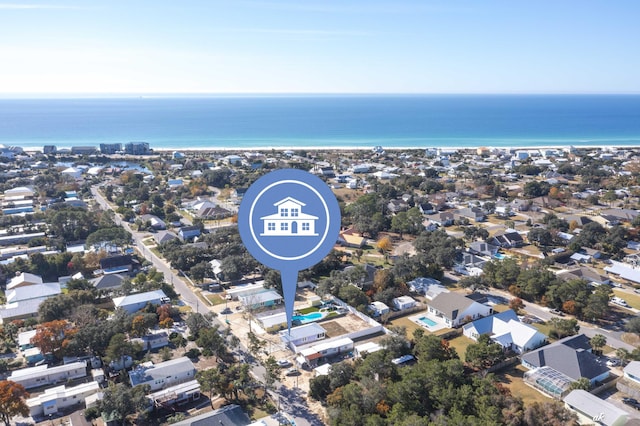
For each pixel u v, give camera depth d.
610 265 123.94
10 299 98.31
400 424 54.84
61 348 77.69
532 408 59.16
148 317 85.50
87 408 64.56
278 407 66.50
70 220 144.00
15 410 61.03
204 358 80.25
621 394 69.62
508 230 147.00
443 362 68.69
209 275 115.75
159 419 64.44
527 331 83.44
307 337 85.44
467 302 93.88
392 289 102.12
